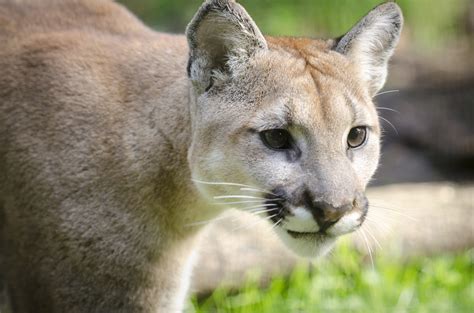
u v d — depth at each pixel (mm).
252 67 9906
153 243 10711
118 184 10477
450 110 21312
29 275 10883
